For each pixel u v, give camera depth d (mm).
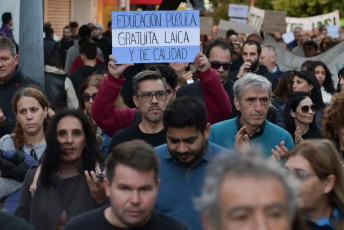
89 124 5754
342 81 10688
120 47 7512
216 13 30953
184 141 5312
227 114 7371
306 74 9688
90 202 5570
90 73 12305
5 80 8672
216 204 3041
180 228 4582
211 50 9031
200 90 8531
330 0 34719
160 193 5445
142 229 4523
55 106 9289
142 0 33094
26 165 6586
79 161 5742
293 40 20625
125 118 7375
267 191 2982
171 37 7500
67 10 29125
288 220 3020
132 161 4375
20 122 7086
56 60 11172
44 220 5535
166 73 7609
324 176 4691
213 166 3111
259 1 36469
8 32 18328
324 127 6480
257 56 11633
